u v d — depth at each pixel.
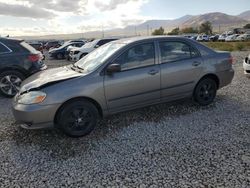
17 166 3.63
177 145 4.05
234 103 5.96
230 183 3.06
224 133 4.41
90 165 3.58
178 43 5.30
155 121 5.04
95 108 4.53
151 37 5.12
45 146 4.19
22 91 4.46
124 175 3.31
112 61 4.61
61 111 4.28
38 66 7.52
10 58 7.14
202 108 5.66
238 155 3.68
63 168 3.53
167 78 5.07
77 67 5.05
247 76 9.27
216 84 5.85
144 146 4.06
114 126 4.87
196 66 5.39
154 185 3.08
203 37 64.75
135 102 4.86
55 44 43.72
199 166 3.44
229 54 6.00
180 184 3.08
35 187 3.14
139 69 4.80
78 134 4.42
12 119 5.45
